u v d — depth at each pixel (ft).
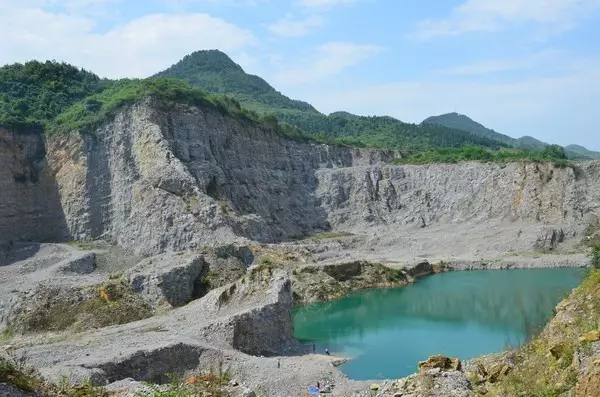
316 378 149.18
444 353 184.75
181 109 412.77
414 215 472.03
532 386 71.41
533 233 383.65
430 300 271.69
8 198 361.92
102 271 307.58
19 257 333.01
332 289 288.30
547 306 240.53
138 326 191.42
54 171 383.86
